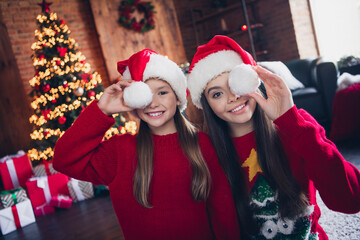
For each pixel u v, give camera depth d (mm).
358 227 1436
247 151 1013
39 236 2248
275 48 5133
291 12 4746
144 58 947
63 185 2824
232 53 943
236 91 852
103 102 919
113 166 979
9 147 4402
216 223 998
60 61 3301
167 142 985
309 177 883
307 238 924
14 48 4484
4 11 4461
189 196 951
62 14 4840
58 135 3334
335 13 4809
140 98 861
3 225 2414
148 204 928
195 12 5980
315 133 827
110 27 4992
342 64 4098
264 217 962
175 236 951
